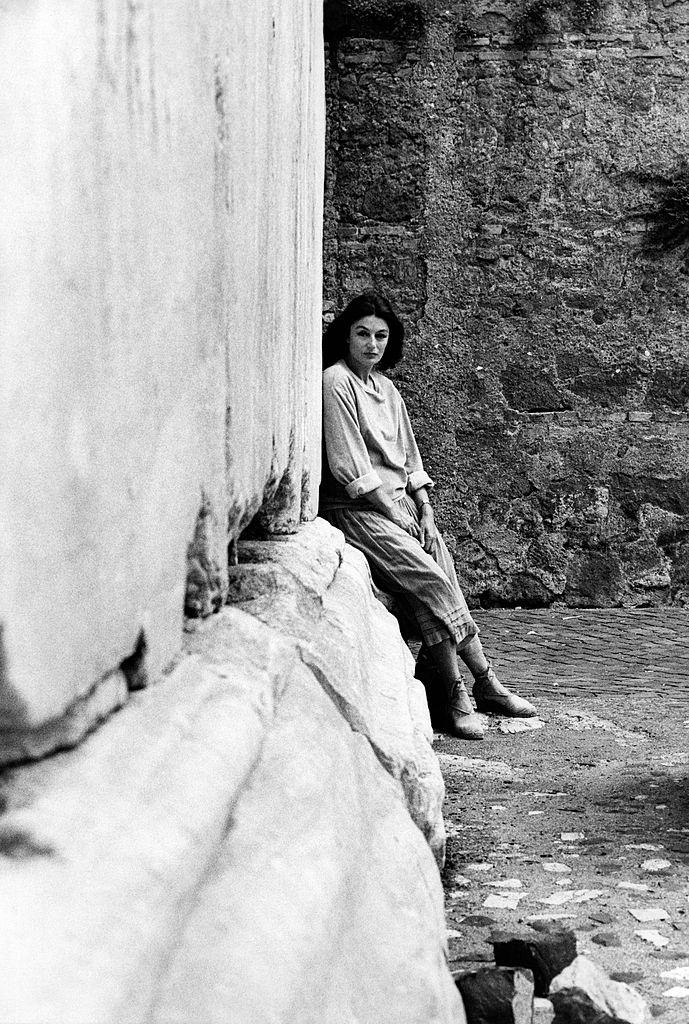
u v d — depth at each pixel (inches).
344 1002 41.8
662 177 339.3
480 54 352.2
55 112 33.6
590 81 351.9
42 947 28.2
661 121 352.5
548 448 354.0
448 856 126.0
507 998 72.9
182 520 52.9
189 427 54.6
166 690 46.3
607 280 352.8
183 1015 32.1
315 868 44.4
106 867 32.0
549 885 115.8
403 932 51.5
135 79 42.4
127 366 41.4
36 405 31.8
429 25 351.3
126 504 41.5
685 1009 85.0
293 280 116.3
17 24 32.2
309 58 137.1
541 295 353.1
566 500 354.9
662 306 352.8
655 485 354.9
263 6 84.7
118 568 40.4
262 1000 35.2
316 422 162.1
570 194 352.8
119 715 41.2
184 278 52.3
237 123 69.7
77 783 34.5
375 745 80.6
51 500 33.0
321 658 79.4
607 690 236.1
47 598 32.7
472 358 353.4
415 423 353.7
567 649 286.8
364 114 352.8
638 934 101.5
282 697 59.1
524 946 82.6
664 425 354.3
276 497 117.0
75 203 35.0
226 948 35.9
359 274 353.7
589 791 155.5
